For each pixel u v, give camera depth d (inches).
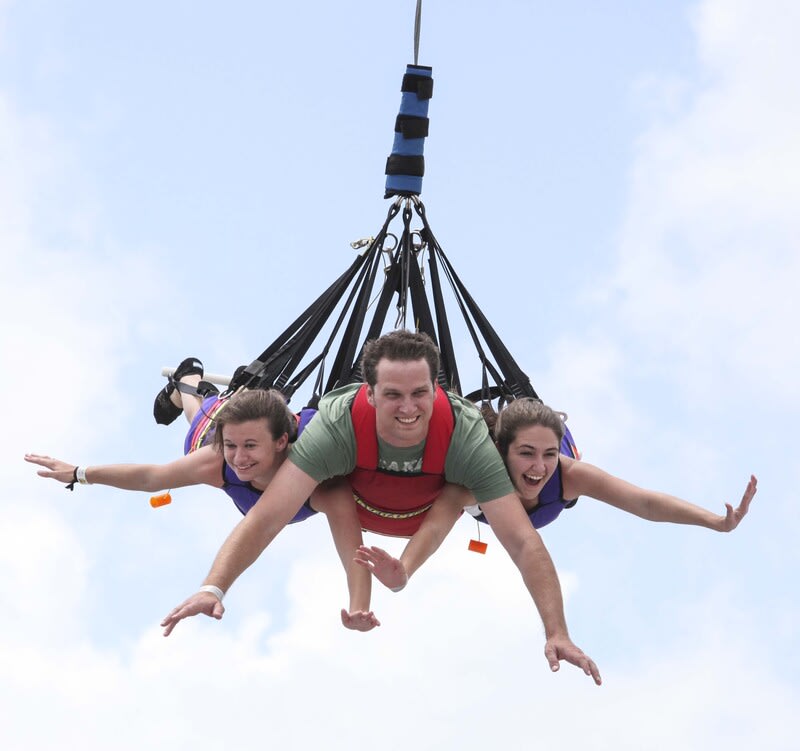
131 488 272.2
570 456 277.0
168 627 228.1
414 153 282.7
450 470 251.6
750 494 253.3
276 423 250.8
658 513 261.3
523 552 246.4
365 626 234.1
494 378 283.4
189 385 314.7
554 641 235.3
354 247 280.2
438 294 281.1
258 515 243.3
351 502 257.4
